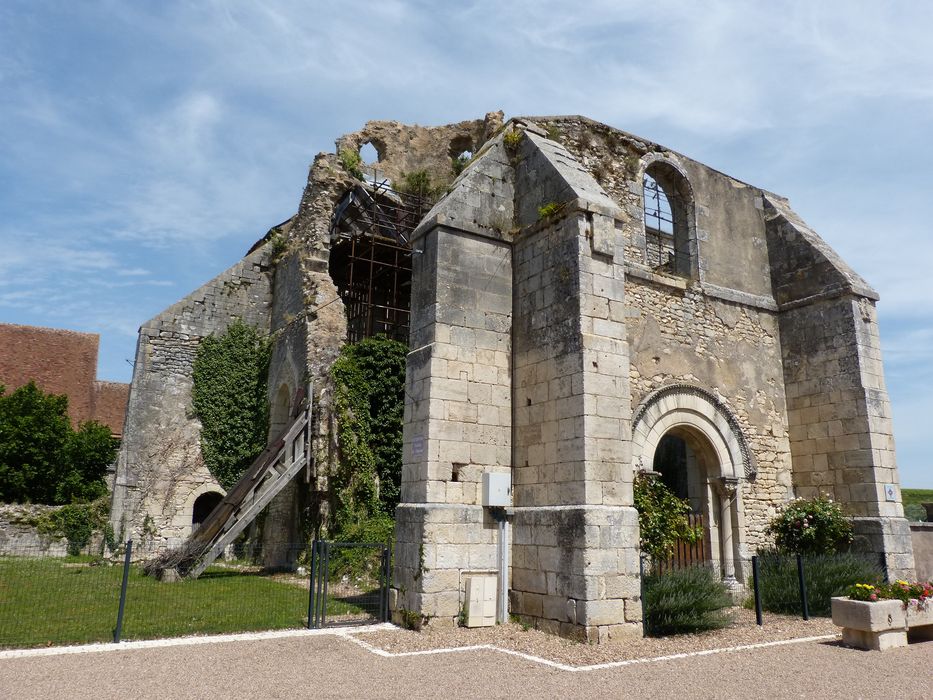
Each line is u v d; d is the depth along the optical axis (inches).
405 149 931.3
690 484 487.2
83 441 872.9
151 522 746.8
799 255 539.2
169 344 820.6
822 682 251.8
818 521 466.3
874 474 469.7
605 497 334.3
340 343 684.7
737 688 242.1
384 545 374.6
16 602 409.7
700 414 467.2
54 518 742.5
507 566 362.9
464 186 406.9
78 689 230.8
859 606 317.4
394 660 279.6
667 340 467.2
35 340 1090.7
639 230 484.1
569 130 473.7
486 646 306.5
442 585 345.1
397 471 620.4
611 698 226.8
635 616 326.3
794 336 532.7
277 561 664.4
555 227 382.6
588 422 338.6
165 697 222.8
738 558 454.6
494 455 377.7
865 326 502.3
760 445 500.4
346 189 781.9
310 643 311.9
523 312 396.8
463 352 380.5
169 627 343.6
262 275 885.2
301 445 617.6
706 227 520.4
